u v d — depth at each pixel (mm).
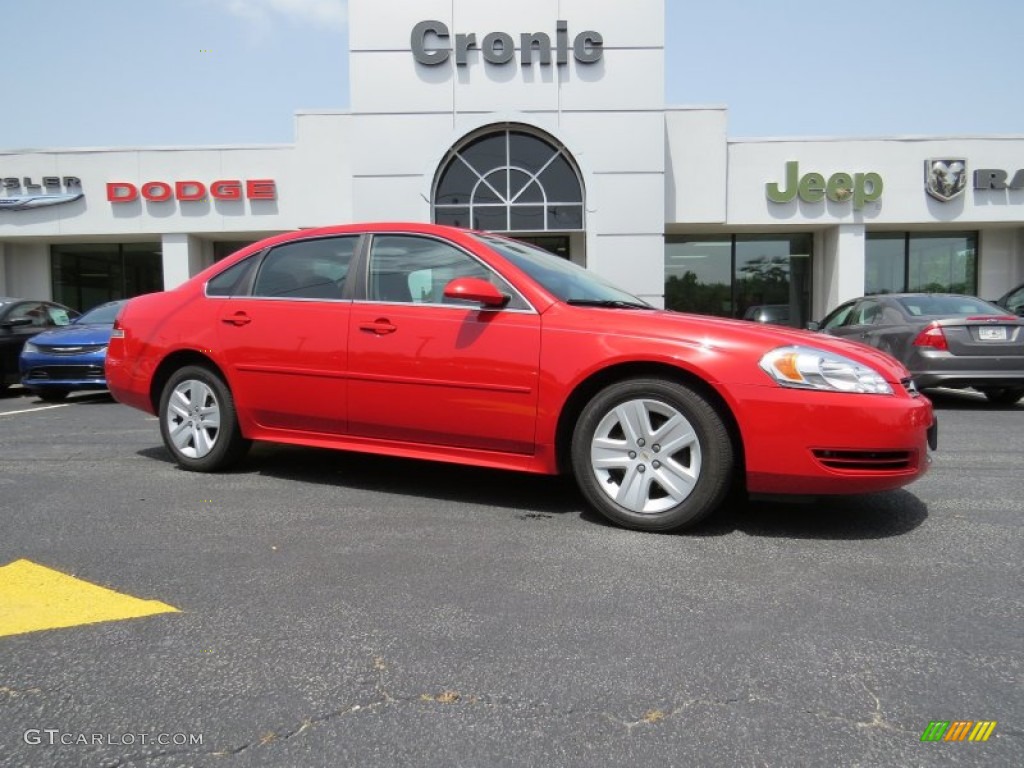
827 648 2275
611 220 14062
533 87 14000
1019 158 15453
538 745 1788
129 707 1945
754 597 2670
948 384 7625
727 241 16938
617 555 3123
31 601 2623
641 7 13938
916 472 3266
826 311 16344
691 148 15164
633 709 1938
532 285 3719
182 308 4715
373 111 14039
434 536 3379
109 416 7672
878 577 2865
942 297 8633
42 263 17266
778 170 15383
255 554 3125
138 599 2643
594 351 3465
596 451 3500
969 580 2836
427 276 3973
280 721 1883
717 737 1818
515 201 14109
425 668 2148
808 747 1778
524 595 2688
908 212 15484
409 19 13977
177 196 15688
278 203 15711
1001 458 5230
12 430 6559
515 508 3863
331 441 4223
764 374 3211
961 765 1711
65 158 15742
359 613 2527
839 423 3145
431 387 3814
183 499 4027
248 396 4406
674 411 3334
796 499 3293
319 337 4145
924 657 2217
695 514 3307
